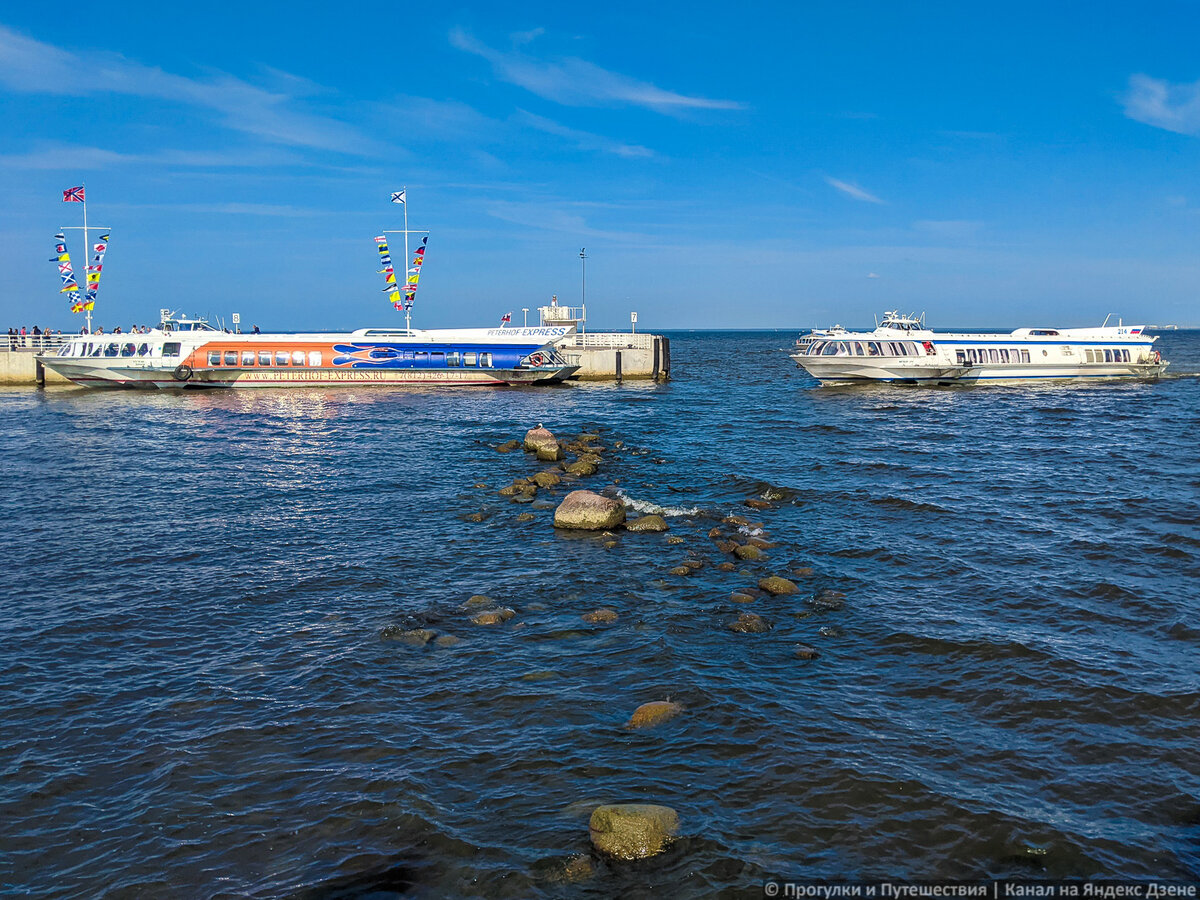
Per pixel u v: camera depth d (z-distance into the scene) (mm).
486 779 9688
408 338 62750
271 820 8977
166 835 8742
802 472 29312
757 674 12492
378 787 9531
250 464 31234
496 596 15969
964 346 62344
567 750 10312
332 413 48469
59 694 11852
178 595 16188
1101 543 19719
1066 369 64375
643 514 22281
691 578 17078
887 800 9328
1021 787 9633
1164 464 30719
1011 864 8359
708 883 8031
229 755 10234
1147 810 9258
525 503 24219
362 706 11453
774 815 9055
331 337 60875
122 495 25688
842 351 62281
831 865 8312
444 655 13164
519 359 63094
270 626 14492
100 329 63781
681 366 108500
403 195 66562
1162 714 11312
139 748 10398
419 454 33469
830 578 17219
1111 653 13281
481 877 8102
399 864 8289
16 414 47219
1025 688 12047
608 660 12953
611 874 8141
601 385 69500
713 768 9930
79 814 9102
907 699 11750
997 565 18062
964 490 26062
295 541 20172
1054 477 28156
